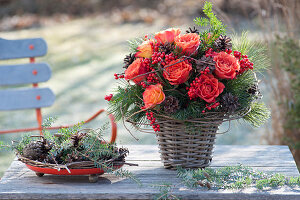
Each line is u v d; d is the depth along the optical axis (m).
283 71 3.39
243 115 2.45
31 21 9.78
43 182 2.46
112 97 2.48
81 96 5.93
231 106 2.39
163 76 2.40
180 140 2.47
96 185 2.44
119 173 2.43
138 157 2.66
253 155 2.67
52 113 5.26
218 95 2.42
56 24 9.75
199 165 2.50
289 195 2.36
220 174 2.45
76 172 2.42
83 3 10.67
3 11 10.34
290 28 3.33
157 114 2.43
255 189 2.40
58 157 2.45
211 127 2.46
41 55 3.26
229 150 2.73
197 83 2.38
